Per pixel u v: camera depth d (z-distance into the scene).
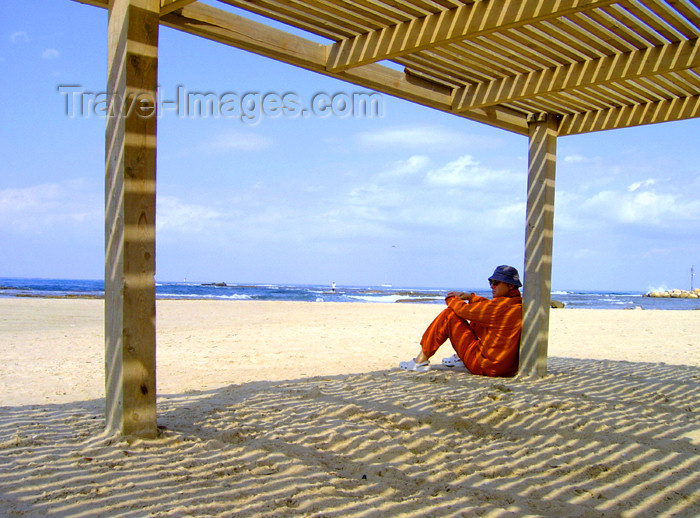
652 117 4.97
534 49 4.07
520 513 2.32
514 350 5.31
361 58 3.89
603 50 4.06
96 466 2.66
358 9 3.48
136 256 3.00
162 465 2.72
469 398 4.31
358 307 19.55
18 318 11.30
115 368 3.05
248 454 2.95
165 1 3.03
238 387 4.75
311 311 16.33
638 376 5.57
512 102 5.02
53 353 6.86
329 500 2.39
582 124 5.36
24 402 4.17
